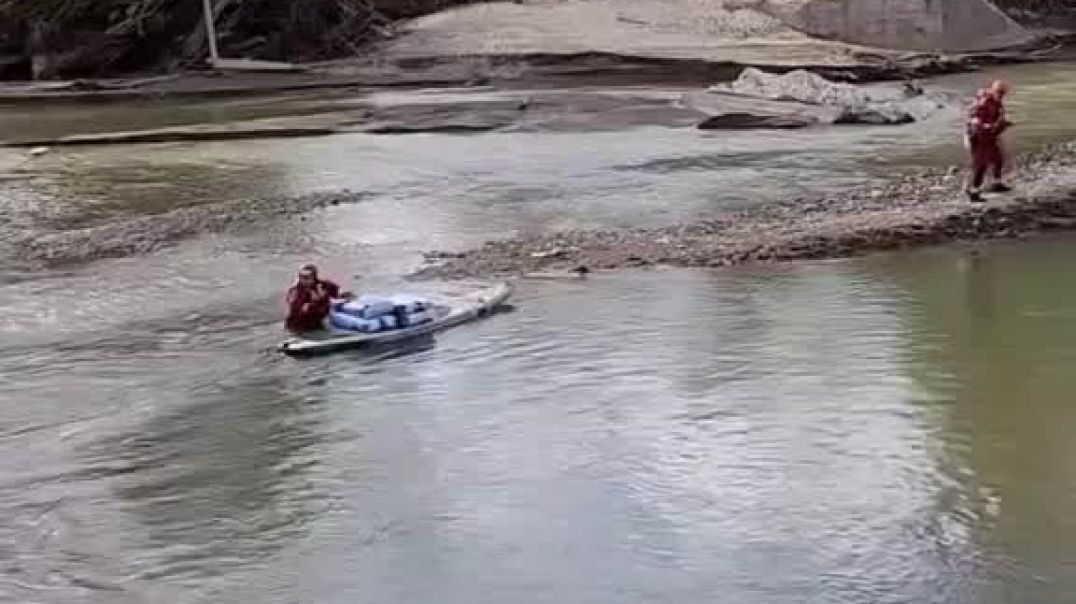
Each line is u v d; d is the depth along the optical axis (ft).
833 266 70.90
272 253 79.46
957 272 68.39
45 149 126.31
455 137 125.18
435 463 45.88
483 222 85.81
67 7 200.95
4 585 37.78
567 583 36.73
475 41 194.80
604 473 44.32
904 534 38.73
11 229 88.63
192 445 48.62
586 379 53.98
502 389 53.31
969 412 48.39
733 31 199.41
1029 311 60.80
